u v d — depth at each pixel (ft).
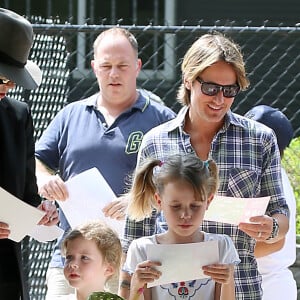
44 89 52.90
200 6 80.59
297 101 71.05
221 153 31.58
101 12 80.23
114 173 37.58
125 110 38.55
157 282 28.45
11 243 30.94
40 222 31.81
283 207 31.81
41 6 77.66
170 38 69.82
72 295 35.40
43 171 38.58
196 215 28.94
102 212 35.29
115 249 31.83
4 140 30.78
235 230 31.22
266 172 31.86
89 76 63.10
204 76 30.91
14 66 28.99
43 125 52.31
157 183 29.35
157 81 69.77
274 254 34.96
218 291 29.30
